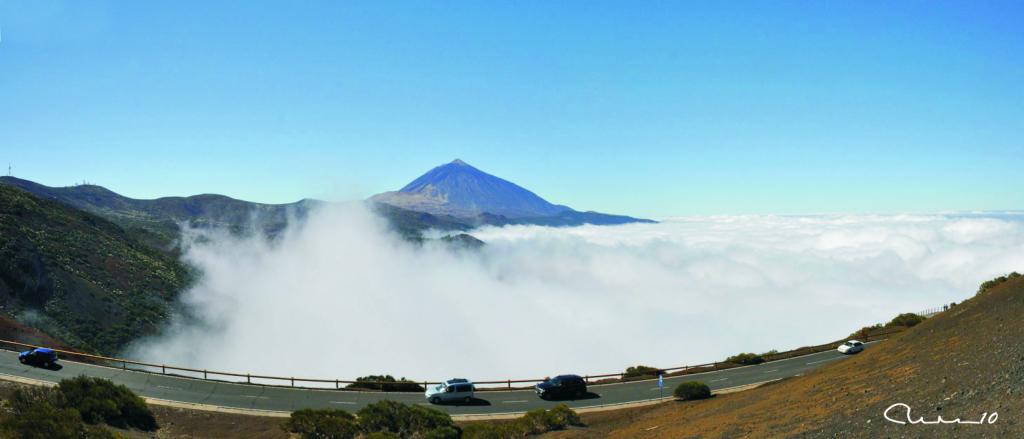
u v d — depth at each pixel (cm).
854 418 1850
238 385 3731
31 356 3688
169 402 3162
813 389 2622
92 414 2531
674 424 2739
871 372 2580
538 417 3102
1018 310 2667
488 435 2780
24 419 2092
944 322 3256
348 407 3356
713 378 4428
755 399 2895
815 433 1833
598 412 3444
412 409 3039
